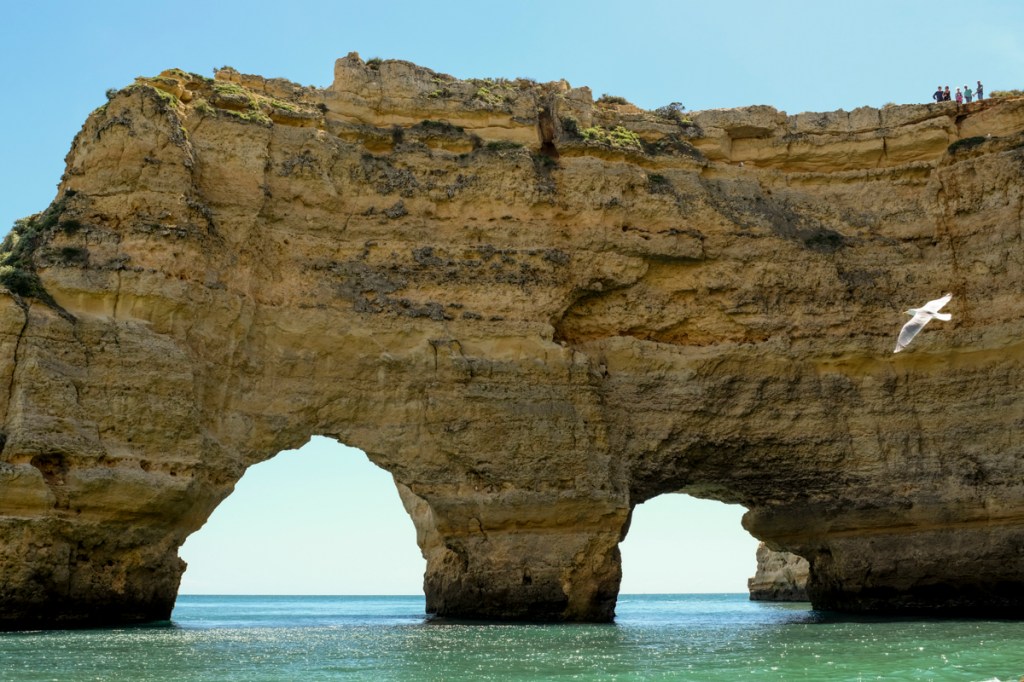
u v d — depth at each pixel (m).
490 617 33.53
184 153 33.56
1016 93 40.22
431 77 39.09
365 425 34.66
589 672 19.69
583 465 34.00
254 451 33.31
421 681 18.39
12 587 27.22
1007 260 36.47
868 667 20.00
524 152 37.69
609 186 37.66
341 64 38.44
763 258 38.03
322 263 35.53
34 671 19.34
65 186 35.00
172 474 30.45
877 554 35.94
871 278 37.91
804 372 37.22
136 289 31.39
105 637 26.23
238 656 22.48
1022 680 16.64
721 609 59.47
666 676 18.95
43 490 27.81
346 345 34.88
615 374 36.66
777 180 40.19
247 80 37.62
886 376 37.09
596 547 33.72
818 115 40.72
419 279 36.00
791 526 37.53
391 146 37.78
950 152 38.56
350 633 29.52
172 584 31.70
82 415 29.52
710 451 36.75
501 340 35.56
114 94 34.47
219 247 33.56
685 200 38.47
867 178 39.72
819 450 36.69
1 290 29.38
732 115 40.62
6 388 28.88
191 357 31.78
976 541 34.50
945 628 28.77
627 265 37.16
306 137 36.41
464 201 37.06
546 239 37.06
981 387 36.03
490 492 33.91
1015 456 34.72
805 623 32.66
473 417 34.28
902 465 36.16
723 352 36.78
